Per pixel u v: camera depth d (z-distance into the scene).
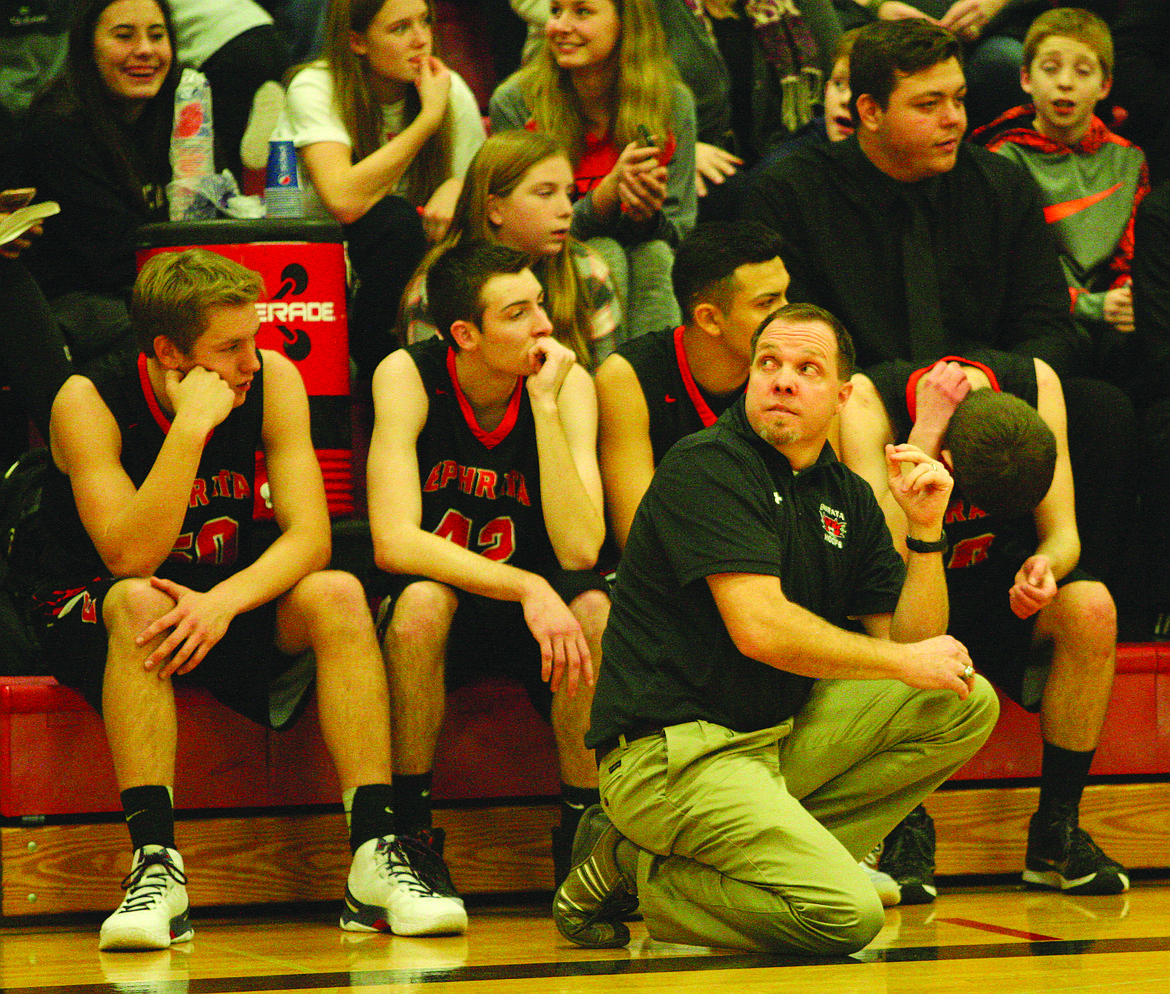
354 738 8.13
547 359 8.88
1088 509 10.60
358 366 11.75
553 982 6.32
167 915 7.55
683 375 9.46
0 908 8.55
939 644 6.88
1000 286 11.07
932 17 15.23
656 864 7.08
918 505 7.33
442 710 8.58
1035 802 9.62
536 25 14.03
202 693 8.84
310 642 8.48
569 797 8.52
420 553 8.57
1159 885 9.49
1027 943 7.23
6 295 9.92
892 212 10.95
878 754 7.34
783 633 6.74
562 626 8.27
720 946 6.91
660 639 7.13
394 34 11.77
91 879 8.59
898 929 7.75
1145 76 14.75
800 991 5.97
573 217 11.73
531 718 9.28
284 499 8.62
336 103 11.84
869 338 10.90
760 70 14.71
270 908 8.96
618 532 9.43
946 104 10.62
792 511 7.21
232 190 10.81
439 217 11.80
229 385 8.35
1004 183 11.09
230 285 8.18
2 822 8.63
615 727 7.06
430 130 11.88
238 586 8.16
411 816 8.50
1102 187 13.09
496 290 8.74
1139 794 9.75
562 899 7.34
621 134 12.20
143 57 11.34
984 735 7.30
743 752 7.00
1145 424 10.90
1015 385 9.58
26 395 9.88
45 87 11.45
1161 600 10.67
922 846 8.84
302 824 8.88
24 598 9.23
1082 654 9.09
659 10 13.89
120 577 8.23
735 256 9.06
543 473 8.83
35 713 8.63
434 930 7.70
